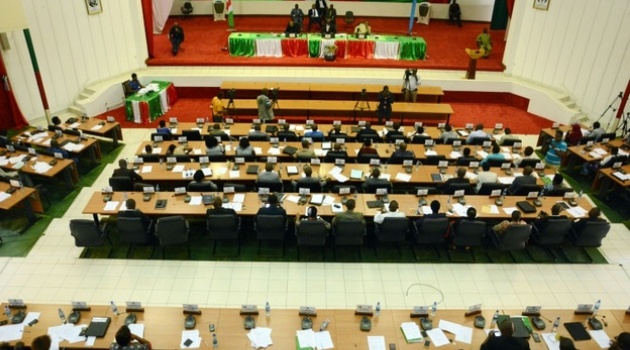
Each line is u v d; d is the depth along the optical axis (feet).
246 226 33.63
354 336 21.34
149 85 53.83
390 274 30.50
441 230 29.84
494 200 32.60
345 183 35.45
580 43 51.13
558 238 30.58
